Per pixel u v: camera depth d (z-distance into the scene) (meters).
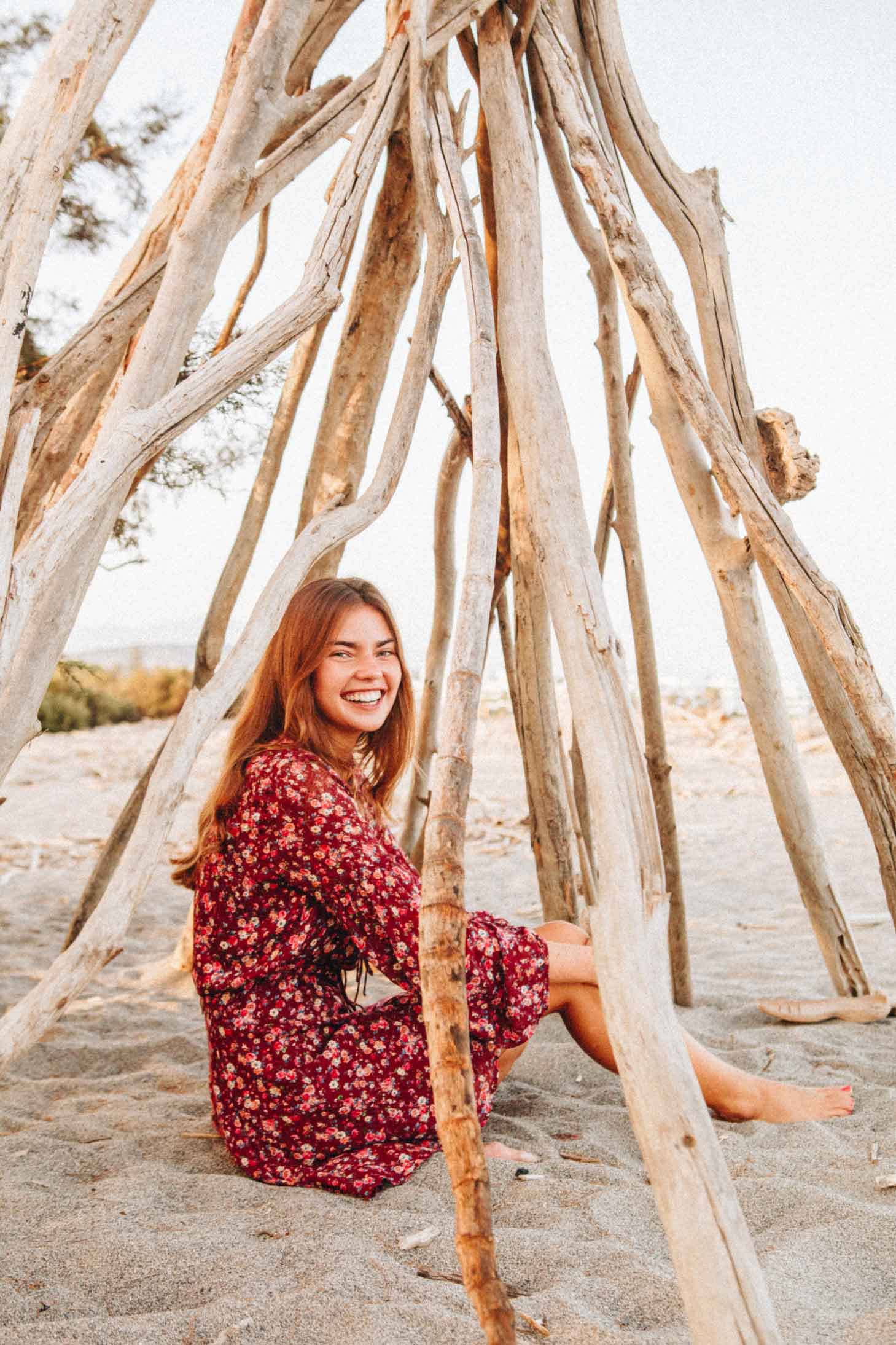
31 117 1.71
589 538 1.65
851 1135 2.00
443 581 3.31
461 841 1.31
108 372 2.67
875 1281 1.42
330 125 2.31
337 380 3.18
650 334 2.19
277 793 1.87
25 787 9.54
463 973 1.24
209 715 1.65
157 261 2.39
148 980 3.60
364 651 2.07
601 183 2.17
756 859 5.94
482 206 2.43
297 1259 1.49
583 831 2.97
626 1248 1.52
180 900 5.25
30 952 4.15
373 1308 1.34
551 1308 1.35
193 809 8.05
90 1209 1.68
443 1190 1.77
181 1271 1.47
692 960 3.84
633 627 2.94
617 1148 2.05
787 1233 1.57
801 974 3.52
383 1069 1.89
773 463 2.70
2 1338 1.29
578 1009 2.03
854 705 2.13
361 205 2.04
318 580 2.11
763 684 2.81
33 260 1.65
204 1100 2.36
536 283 2.00
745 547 2.70
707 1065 2.09
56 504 1.61
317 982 1.96
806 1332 1.27
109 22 1.76
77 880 5.92
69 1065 2.72
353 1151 1.87
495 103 2.21
